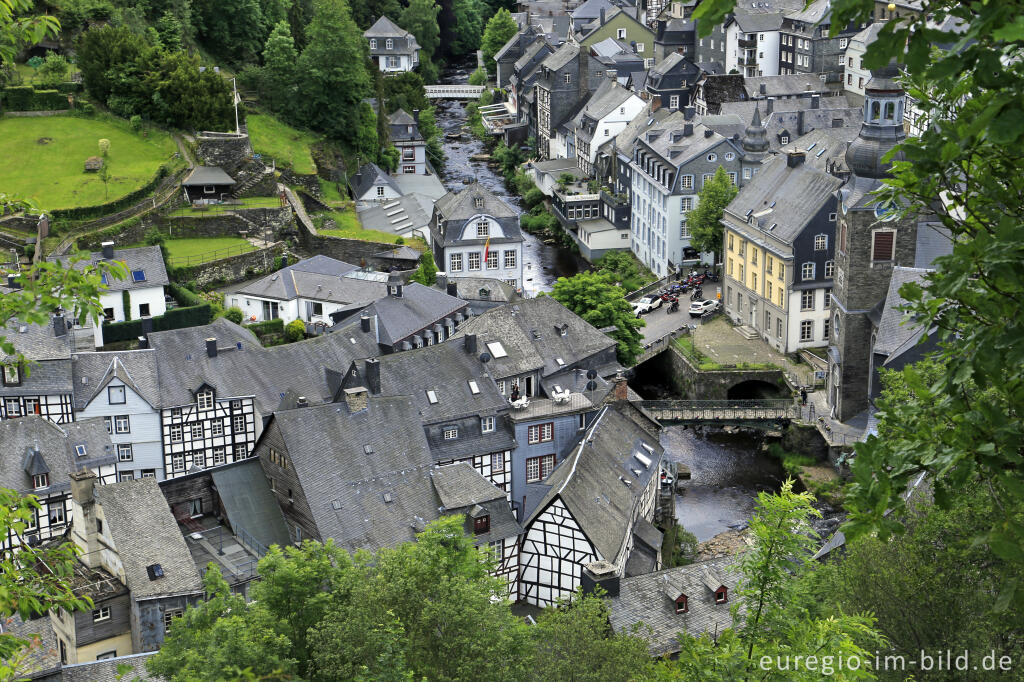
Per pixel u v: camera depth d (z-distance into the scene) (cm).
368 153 17300
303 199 14512
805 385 11131
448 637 4481
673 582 6706
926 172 1695
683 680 3400
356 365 8675
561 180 17288
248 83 16712
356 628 4197
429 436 8406
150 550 6956
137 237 12531
